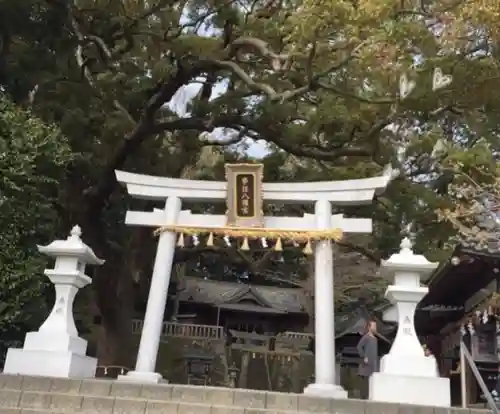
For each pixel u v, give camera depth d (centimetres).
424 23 1141
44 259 1109
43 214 1183
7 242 1056
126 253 1964
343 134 1549
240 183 998
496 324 1118
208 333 2775
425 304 1434
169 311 3086
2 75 1418
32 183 1130
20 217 1086
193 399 757
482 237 1006
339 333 2477
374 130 1445
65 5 1370
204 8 1520
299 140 1582
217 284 3325
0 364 1209
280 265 2667
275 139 1606
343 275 2342
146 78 1593
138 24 1461
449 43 1149
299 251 2353
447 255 1441
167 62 1535
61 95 1561
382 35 1104
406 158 1525
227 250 2097
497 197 1102
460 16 1080
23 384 778
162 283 973
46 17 1394
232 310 3147
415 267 859
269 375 2630
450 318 1523
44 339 862
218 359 2644
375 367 1065
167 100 1492
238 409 714
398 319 858
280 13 1469
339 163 1778
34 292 1071
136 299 2238
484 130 1352
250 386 2611
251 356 2691
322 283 948
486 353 1133
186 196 1026
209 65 1438
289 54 1308
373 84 1323
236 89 1642
